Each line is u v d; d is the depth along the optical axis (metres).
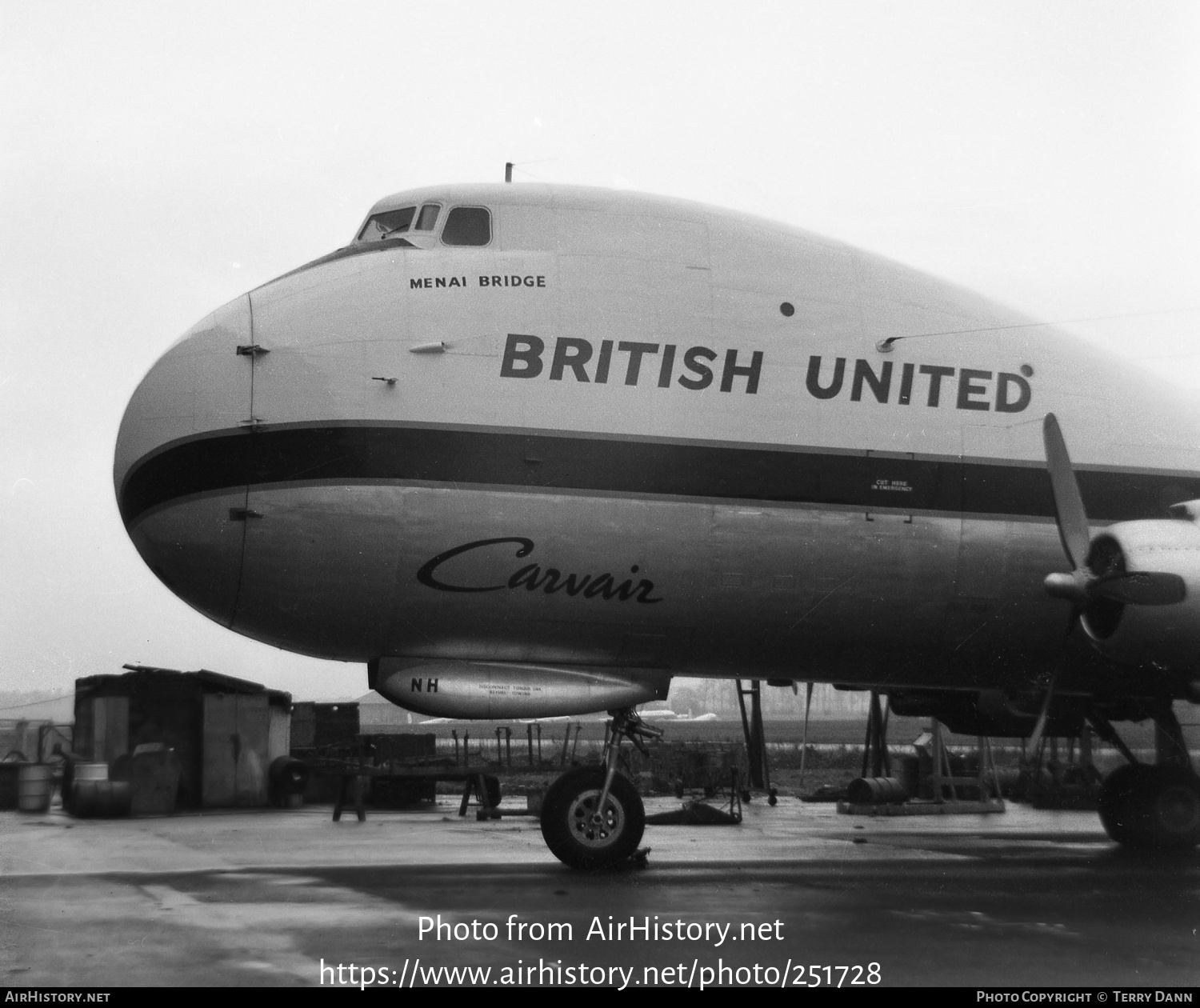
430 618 13.00
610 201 13.98
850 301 14.23
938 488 14.08
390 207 14.13
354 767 25.00
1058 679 14.31
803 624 13.91
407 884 11.84
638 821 13.22
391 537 12.64
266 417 12.73
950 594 14.21
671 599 13.37
